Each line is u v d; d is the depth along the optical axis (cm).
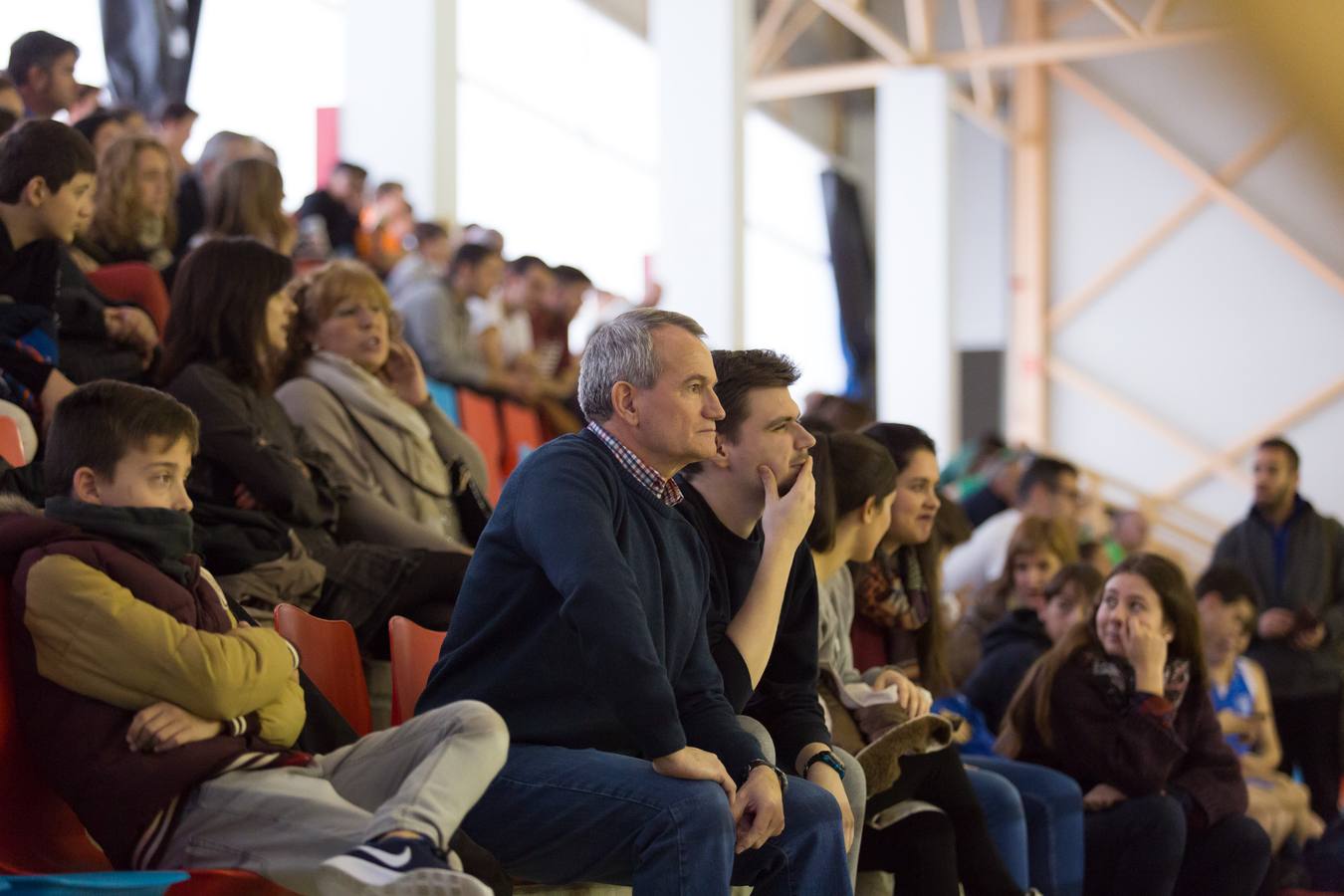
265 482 392
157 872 216
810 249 2022
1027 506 738
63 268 424
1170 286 1894
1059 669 470
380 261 841
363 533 436
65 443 256
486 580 280
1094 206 1928
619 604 256
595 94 1566
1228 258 1867
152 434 256
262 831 234
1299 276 1838
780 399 321
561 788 260
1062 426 1930
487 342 834
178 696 242
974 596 588
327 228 814
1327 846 584
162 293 493
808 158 2033
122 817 236
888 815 357
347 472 455
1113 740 457
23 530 246
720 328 1166
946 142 1686
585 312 1259
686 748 256
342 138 959
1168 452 1883
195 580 264
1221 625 607
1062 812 438
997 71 2000
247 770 244
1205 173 1877
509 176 1429
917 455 418
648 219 1659
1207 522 1852
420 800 228
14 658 247
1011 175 1962
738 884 286
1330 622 716
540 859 266
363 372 472
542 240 1480
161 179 536
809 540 364
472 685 278
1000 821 413
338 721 295
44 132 390
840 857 280
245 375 414
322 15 1062
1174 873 452
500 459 786
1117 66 1919
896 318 1653
